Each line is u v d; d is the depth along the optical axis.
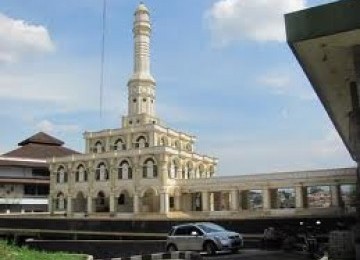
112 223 52.44
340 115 17.56
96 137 77.38
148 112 77.75
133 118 76.62
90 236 53.41
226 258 21.95
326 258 17.39
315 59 11.16
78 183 74.19
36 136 97.56
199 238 24.55
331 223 38.97
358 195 15.09
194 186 65.94
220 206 72.00
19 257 15.32
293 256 22.41
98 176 72.38
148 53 80.12
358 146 12.94
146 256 22.89
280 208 60.22
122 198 71.00
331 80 13.07
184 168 71.00
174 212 64.06
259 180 59.53
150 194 68.88
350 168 52.25
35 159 87.06
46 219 57.94
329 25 9.09
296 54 10.55
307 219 40.06
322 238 28.66
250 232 42.56
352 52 10.62
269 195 58.72
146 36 80.19
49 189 84.19
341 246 15.83
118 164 70.25
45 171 88.31
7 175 83.88
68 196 74.88
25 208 83.56
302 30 9.33
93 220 54.00
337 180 53.06
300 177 56.06
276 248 28.25
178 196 67.06
